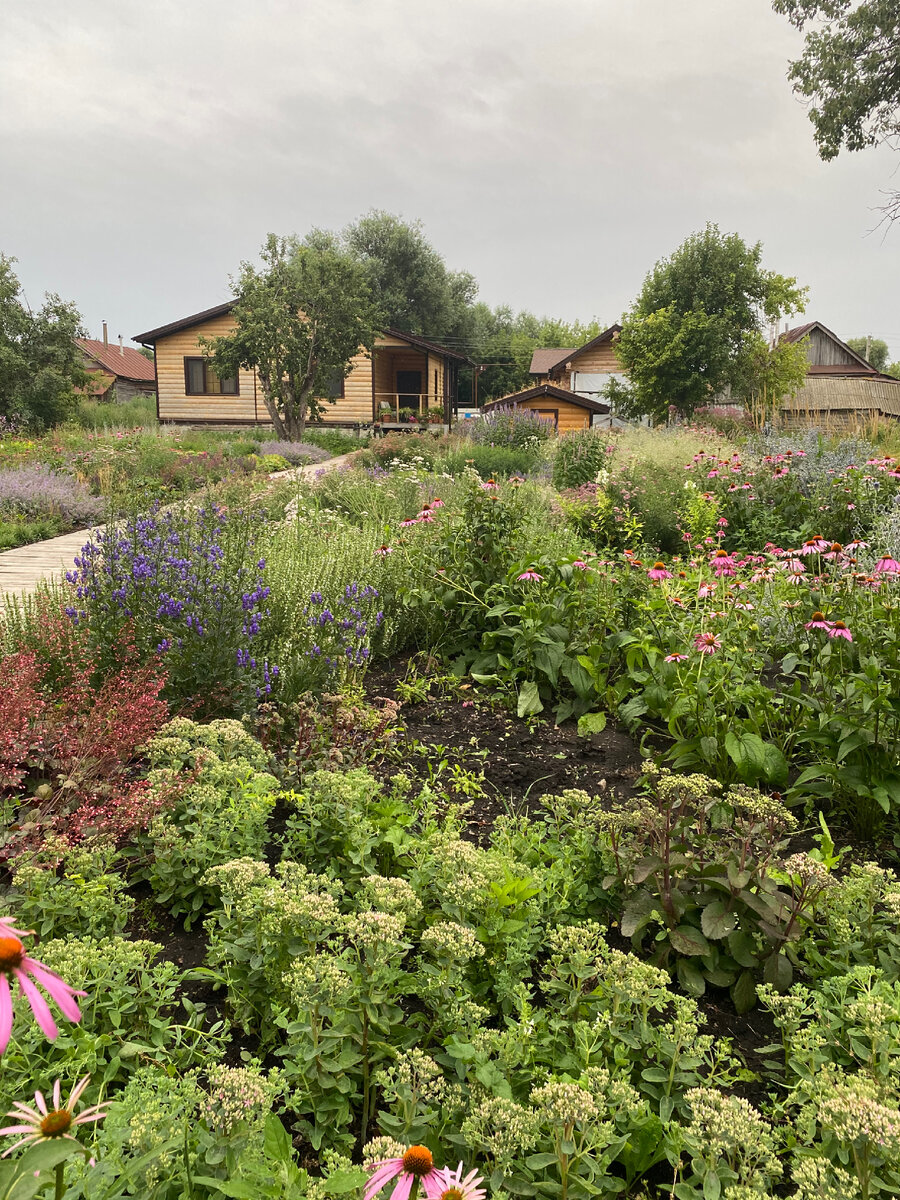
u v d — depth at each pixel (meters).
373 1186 1.27
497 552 5.81
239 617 4.50
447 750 4.22
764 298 28.91
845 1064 2.10
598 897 2.71
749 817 2.87
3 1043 1.06
